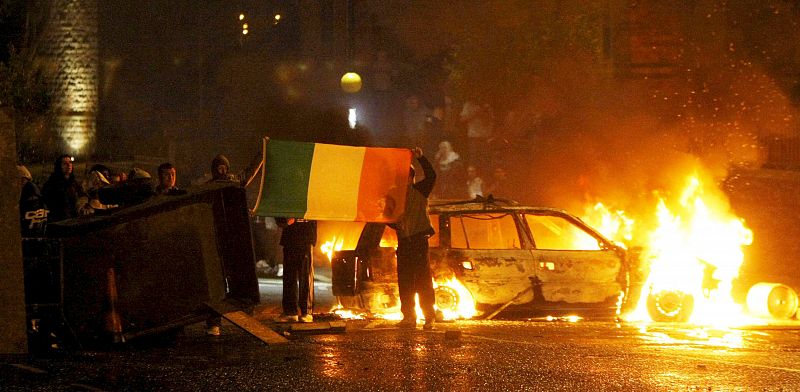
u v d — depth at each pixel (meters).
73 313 8.22
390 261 11.04
